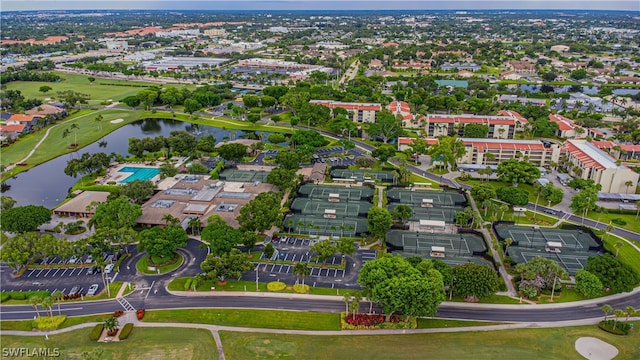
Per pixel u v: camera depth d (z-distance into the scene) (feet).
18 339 490.08
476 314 532.32
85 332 500.74
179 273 611.47
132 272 613.52
